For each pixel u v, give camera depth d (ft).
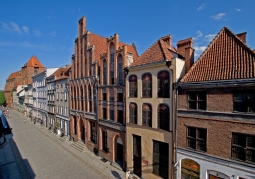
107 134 73.00
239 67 36.78
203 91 40.91
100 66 75.51
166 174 49.57
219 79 37.55
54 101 128.16
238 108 35.73
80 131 96.17
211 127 39.40
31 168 67.82
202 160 40.91
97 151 79.87
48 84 140.26
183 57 59.06
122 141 65.46
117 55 65.57
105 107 74.08
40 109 162.91
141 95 56.18
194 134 42.78
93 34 86.99
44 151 86.99
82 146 87.92
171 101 47.50
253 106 33.68
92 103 82.58
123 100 63.36
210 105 39.58
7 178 60.03
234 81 35.12
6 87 351.46
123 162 64.75
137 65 56.59
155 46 57.47
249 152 34.35
